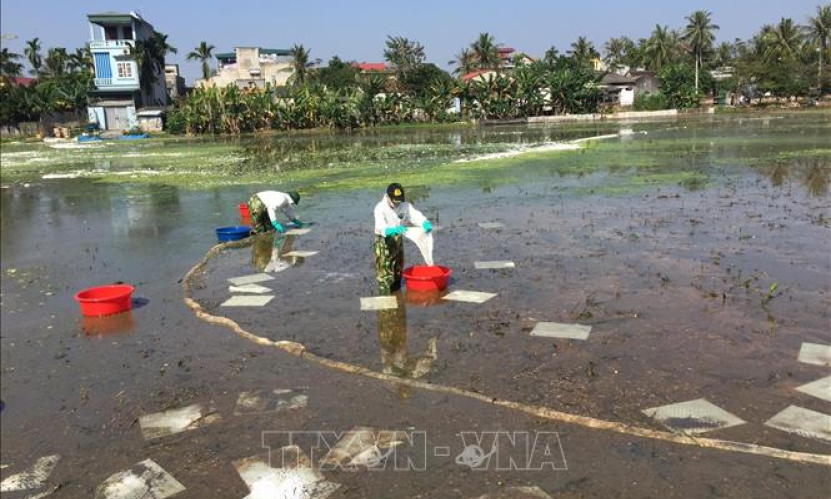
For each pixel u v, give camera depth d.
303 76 71.12
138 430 4.21
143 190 17.55
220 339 5.73
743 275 6.85
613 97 72.62
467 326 5.70
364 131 54.12
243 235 10.31
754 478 3.26
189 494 3.44
